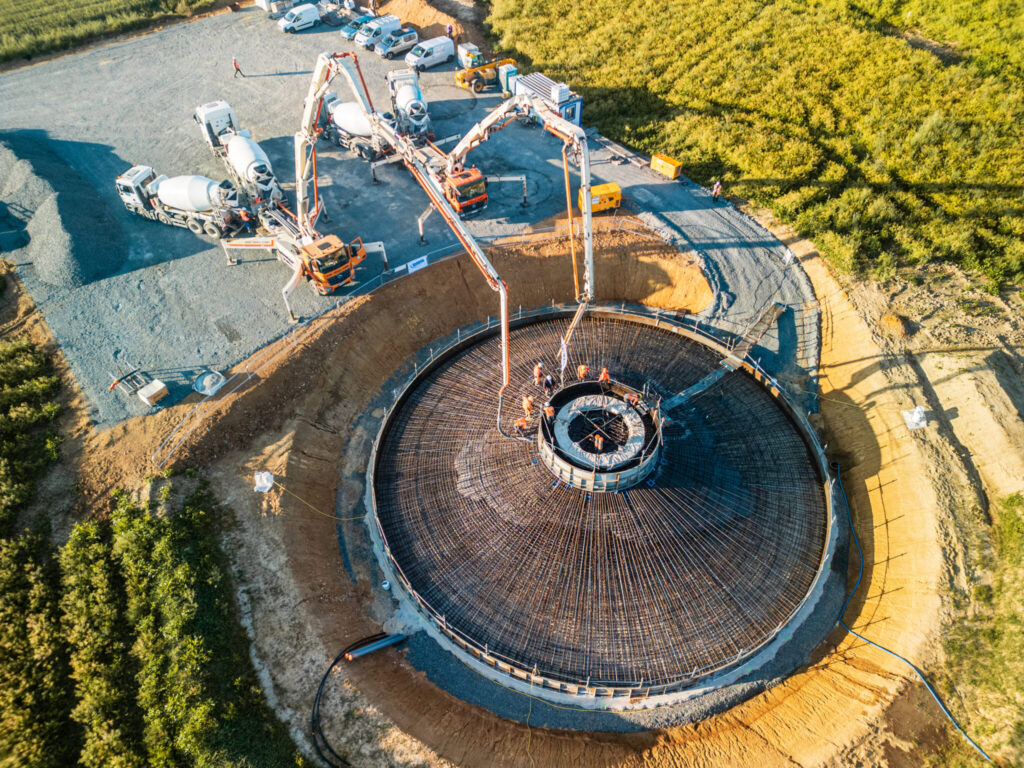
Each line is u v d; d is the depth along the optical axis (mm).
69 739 27156
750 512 33344
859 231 49844
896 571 34156
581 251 49719
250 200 50781
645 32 74438
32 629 29797
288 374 41156
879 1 76500
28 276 47219
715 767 28016
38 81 72062
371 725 28641
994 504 35000
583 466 32406
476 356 42875
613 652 29391
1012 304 44969
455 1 83312
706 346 42938
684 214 53000
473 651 30438
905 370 41188
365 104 41969
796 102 63062
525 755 28250
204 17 84875
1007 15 71250
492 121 44500
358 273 47844
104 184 56219
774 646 31875
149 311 44875
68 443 36688
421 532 34188
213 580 31859
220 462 37094
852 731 28672
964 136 57469
